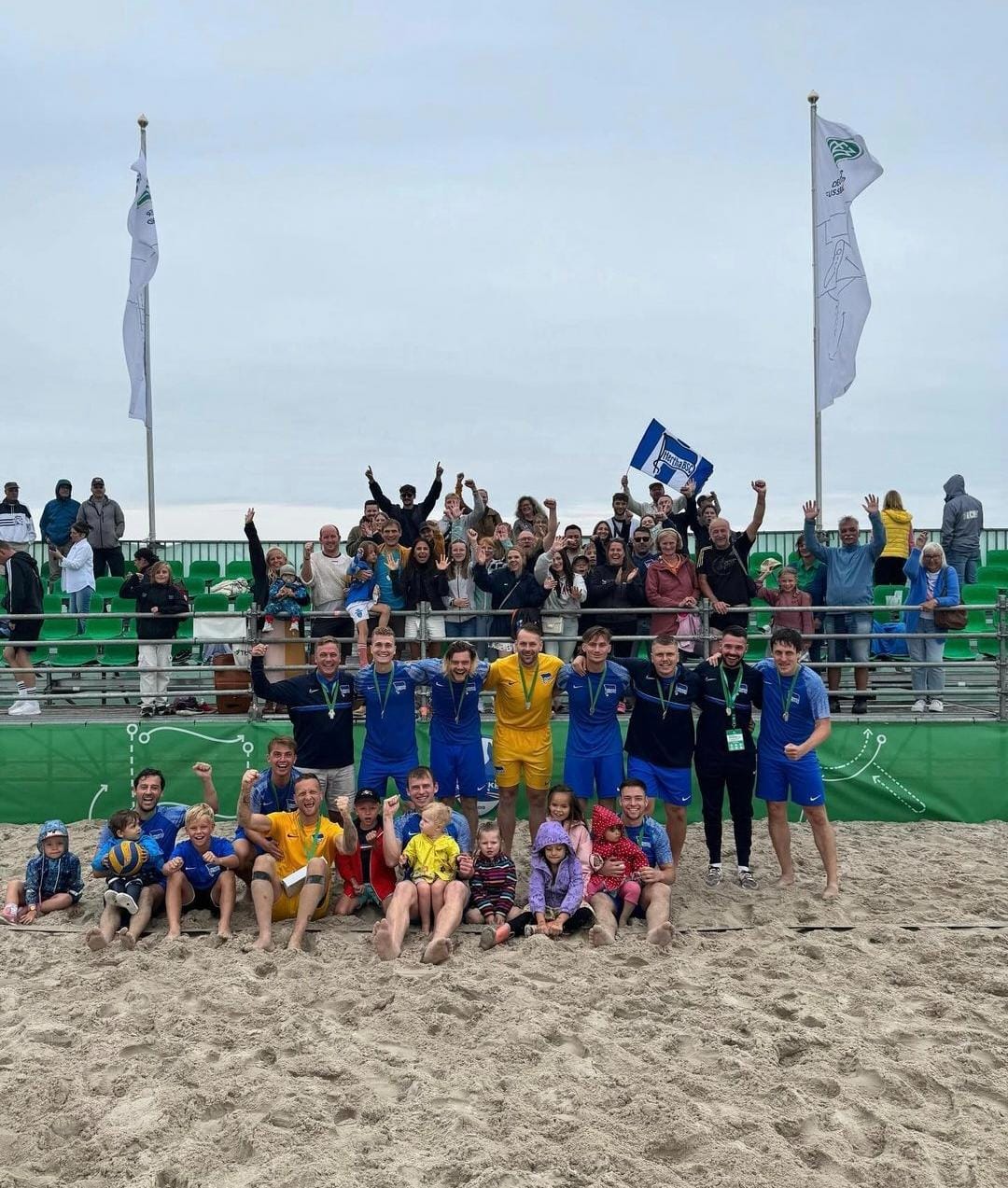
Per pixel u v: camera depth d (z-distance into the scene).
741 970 7.68
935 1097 5.89
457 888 8.36
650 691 9.48
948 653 14.16
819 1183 4.96
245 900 9.27
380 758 9.74
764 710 9.52
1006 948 8.12
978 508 16.19
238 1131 5.42
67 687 15.03
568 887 8.55
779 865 10.24
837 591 12.46
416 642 11.47
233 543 20.41
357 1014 6.94
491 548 12.66
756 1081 5.94
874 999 7.11
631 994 7.25
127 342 18.55
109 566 17.97
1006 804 12.08
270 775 9.15
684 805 9.57
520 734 9.78
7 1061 6.26
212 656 13.21
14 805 11.93
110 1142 5.35
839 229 16.12
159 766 11.88
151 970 7.75
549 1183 4.95
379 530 12.80
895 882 9.79
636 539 13.05
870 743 12.06
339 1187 4.90
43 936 8.63
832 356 16.23
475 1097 5.77
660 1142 5.30
